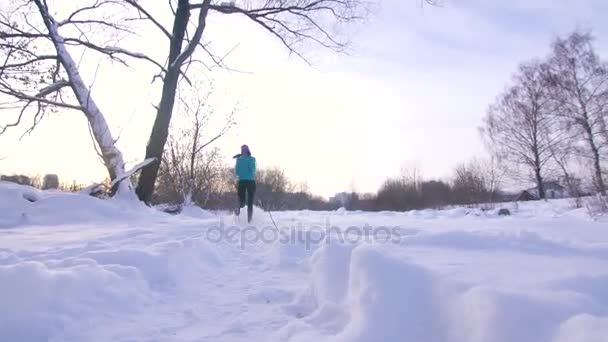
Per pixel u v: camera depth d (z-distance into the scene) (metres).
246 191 8.95
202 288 3.74
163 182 15.91
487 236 4.33
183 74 13.28
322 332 2.57
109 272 3.29
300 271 4.32
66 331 2.60
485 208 18.80
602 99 24.59
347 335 2.27
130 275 3.43
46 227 7.89
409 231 5.87
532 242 4.10
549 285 2.28
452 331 2.14
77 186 13.73
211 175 16.38
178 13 13.12
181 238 5.56
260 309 3.17
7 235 6.34
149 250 4.14
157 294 3.44
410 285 2.47
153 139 12.78
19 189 9.88
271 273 4.30
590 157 23.73
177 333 2.68
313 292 3.30
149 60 12.67
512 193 30.73
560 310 1.92
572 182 17.47
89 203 9.77
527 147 29.62
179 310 3.13
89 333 2.63
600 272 2.52
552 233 5.20
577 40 26.25
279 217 10.59
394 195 39.94
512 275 2.56
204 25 13.05
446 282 2.40
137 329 2.73
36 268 2.84
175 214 12.35
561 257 3.46
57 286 2.84
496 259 3.32
